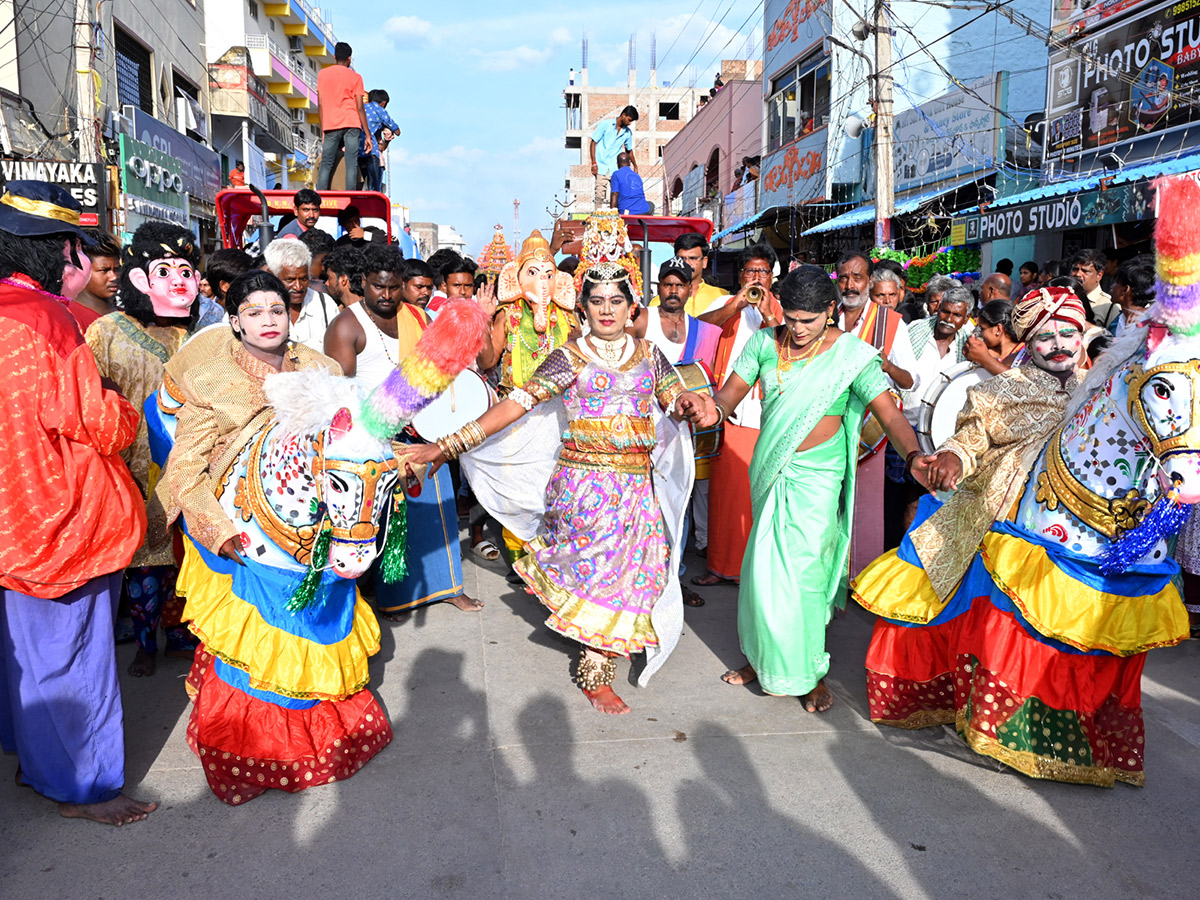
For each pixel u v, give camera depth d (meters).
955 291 5.25
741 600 3.94
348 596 3.27
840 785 3.21
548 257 5.32
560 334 5.43
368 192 8.15
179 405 3.30
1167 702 3.91
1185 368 2.66
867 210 16.48
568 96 59.34
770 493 3.81
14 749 3.18
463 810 3.02
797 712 3.82
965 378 4.61
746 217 23.98
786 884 2.65
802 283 3.58
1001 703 3.22
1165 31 10.32
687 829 2.92
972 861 2.77
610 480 3.75
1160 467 2.72
